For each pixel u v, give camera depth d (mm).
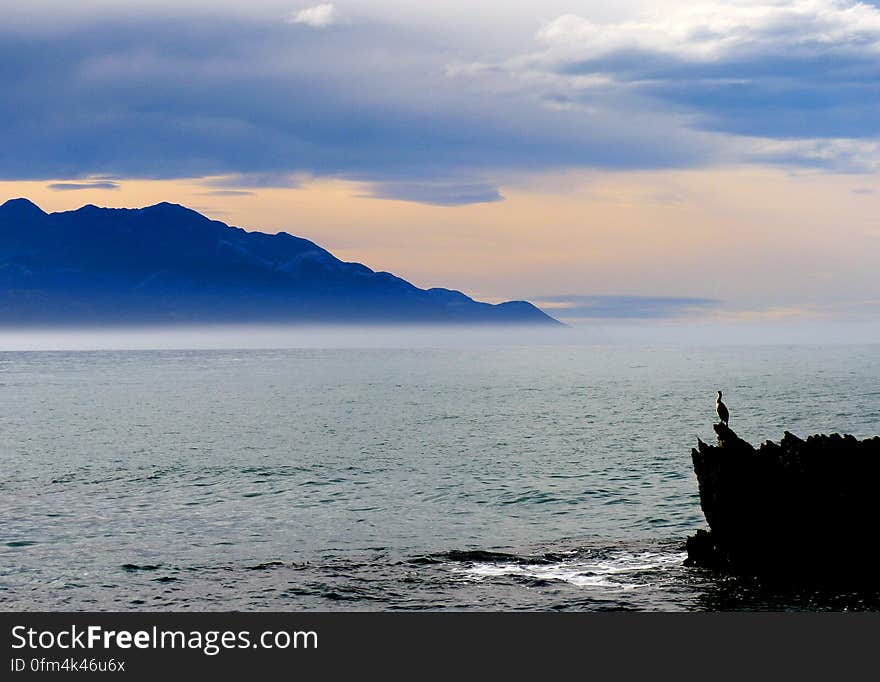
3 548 50250
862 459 42156
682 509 56750
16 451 89688
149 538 52250
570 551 47625
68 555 48719
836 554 41406
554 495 62469
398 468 75812
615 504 59000
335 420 117438
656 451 82938
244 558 47844
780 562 42188
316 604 40969
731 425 105688
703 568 43938
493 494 63562
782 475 42750
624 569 44375
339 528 54219
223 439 98188
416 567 45594
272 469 76188
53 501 63219
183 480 71375
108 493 66125
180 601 41719
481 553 47531
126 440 98125
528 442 91500
